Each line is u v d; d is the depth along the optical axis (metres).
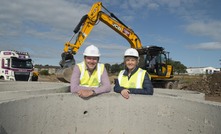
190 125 4.14
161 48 14.35
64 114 4.40
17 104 3.66
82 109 4.55
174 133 4.36
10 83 8.25
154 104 4.55
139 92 4.58
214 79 17.86
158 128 4.53
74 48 13.09
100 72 4.59
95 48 4.37
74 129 4.52
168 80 15.59
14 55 17.11
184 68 69.50
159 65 14.63
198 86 18.23
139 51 14.37
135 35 15.12
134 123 4.65
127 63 4.62
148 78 4.66
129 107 4.64
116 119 4.68
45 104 4.15
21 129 3.74
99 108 4.63
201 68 78.81
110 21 14.39
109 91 4.61
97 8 13.76
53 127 4.29
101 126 4.66
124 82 4.75
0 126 3.26
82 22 13.48
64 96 4.38
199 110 4.01
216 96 16.23
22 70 17.31
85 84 4.63
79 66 4.57
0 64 17.19
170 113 4.41
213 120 3.76
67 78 11.72
